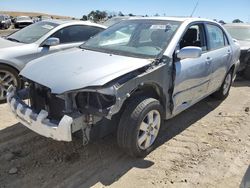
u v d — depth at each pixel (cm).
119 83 341
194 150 427
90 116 341
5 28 3619
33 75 370
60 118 351
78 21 694
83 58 399
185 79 442
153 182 351
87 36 692
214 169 383
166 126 503
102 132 365
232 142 457
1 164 373
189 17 502
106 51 436
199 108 598
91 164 381
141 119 369
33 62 411
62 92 329
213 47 541
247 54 842
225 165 393
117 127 379
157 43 428
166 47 417
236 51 634
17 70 587
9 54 575
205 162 398
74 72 353
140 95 386
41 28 665
